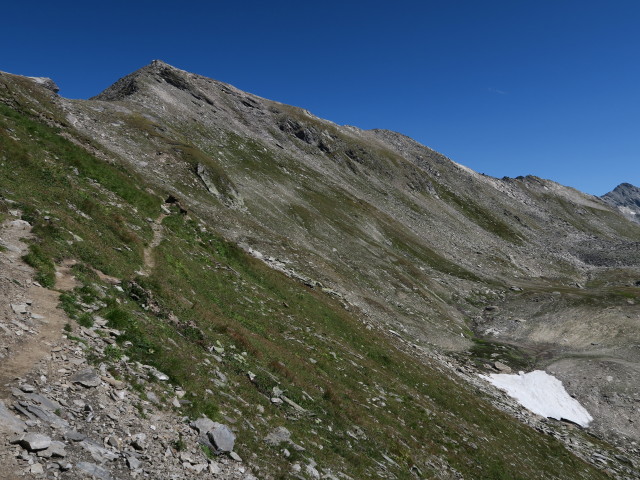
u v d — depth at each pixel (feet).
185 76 475.72
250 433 44.01
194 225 127.54
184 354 51.75
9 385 31.60
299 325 104.73
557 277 458.09
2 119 99.09
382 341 137.80
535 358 222.89
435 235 442.09
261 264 138.82
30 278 49.14
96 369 38.81
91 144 130.00
